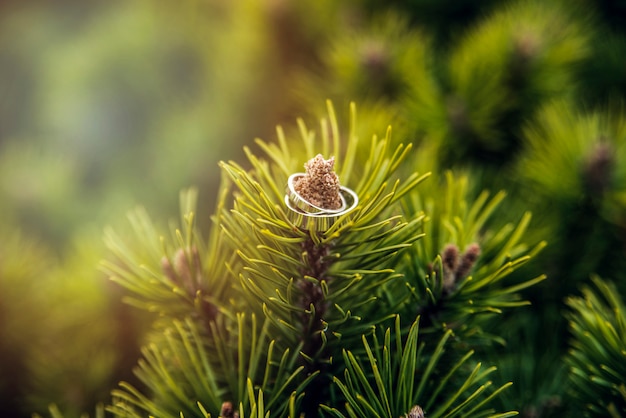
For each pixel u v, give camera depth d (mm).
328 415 516
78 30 1757
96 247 767
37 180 1185
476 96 803
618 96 938
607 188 669
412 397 490
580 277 666
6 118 1677
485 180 726
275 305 494
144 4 1663
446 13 1084
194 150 1344
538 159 719
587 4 1051
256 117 1183
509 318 623
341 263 498
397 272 520
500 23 882
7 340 691
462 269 509
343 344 504
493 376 574
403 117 780
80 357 671
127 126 1640
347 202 501
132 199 1387
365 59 855
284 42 1114
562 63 855
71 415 641
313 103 894
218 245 515
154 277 522
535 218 659
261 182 500
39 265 769
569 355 561
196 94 1535
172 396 523
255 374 518
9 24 1735
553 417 566
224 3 1432
